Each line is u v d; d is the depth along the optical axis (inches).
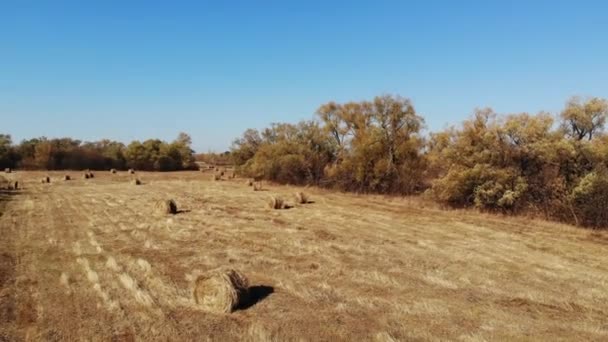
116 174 2413.9
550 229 761.0
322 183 1596.9
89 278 427.2
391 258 530.9
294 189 1542.8
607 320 338.0
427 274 462.3
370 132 1424.7
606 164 818.8
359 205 1092.5
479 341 295.4
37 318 329.4
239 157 2277.3
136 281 417.1
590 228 774.5
